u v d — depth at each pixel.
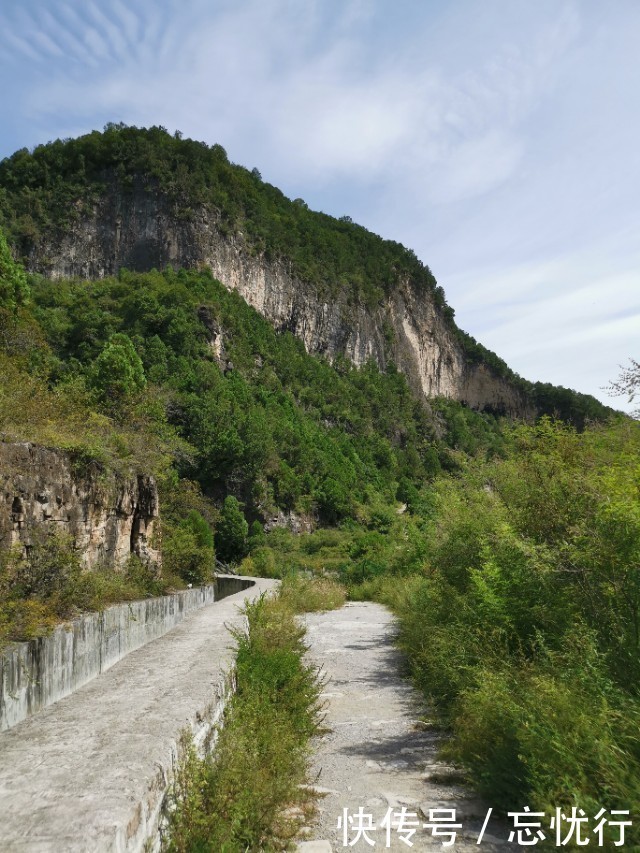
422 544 17.50
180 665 6.79
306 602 18.78
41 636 5.22
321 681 9.14
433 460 112.44
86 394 13.35
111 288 97.38
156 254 123.56
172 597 10.68
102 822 2.81
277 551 52.44
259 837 3.99
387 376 159.62
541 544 6.45
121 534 10.30
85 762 3.64
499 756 4.74
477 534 9.52
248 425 73.88
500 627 6.79
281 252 144.62
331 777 5.43
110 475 9.49
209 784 4.00
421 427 140.50
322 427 107.38
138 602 8.59
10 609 5.42
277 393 101.38
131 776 3.39
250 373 102.81
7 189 132.75
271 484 73.00
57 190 130.25
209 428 71.19
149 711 4.79
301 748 5.62
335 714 7.52
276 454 77.38
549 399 181.50
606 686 4.55
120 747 3.90
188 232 124.12
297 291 144.50
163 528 15.50
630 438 7.92
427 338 189.75
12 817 2.89
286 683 7.49
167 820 3.60
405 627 11.66
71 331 84.56
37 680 5.00
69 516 8.09
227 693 6.30
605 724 4.18
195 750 4.32
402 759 5.84
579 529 5.93
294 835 4.23
